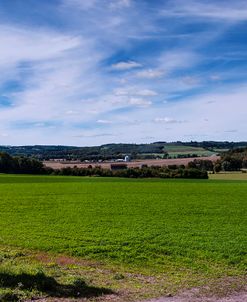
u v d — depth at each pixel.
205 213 43.06
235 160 126.81
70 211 44.81
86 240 29.58
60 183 85.69
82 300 14.09
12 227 35.06
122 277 19.08
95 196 59.84
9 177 104.94
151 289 16.44
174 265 22.78
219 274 20.38
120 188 73.44
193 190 69.25
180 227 34.75
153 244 27.88
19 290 14.38
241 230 33.38
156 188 73.38
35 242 28.78
